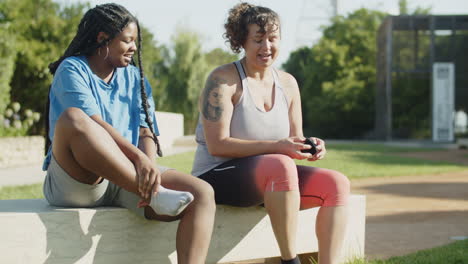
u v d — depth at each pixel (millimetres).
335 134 37656
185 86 34719
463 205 5621
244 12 2400
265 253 2543
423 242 3596
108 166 1902
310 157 2312
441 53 28641
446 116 24172
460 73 29594
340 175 2242
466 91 29828
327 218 2184
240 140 2285
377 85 31406
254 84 2412
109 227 2158
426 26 26359
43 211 2064
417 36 26453
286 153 2246
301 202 2301
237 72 2398
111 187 2188
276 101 2436
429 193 6680
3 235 1967
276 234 2125
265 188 2143
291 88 2547
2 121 12070
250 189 2201
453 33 26906
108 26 2166
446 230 4113
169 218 2113
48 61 15914
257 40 2346
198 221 1943
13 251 1984
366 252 3242
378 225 4383
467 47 28969
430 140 25156
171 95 34750
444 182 8000
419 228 4215
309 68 39281
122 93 2301
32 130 15570
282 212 2080
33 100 16031
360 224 2811
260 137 2383
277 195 2078
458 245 3230
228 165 2299
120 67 2262
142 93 2328
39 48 15875
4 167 10023
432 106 24281
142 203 2035
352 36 38000
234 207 2445
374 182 7980
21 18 16922
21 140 10883
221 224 2420
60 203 2180
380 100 30391
